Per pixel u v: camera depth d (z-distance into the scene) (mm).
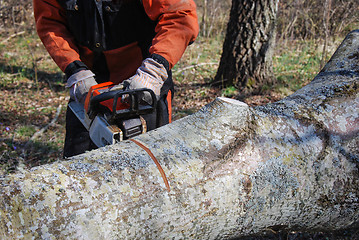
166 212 1060
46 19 1862
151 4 1678
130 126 1481
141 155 1123
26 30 9891
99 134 1514
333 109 1471
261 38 5137
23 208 897
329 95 1536
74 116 1908
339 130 1422
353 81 1604
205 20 9680
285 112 1413
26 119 4344
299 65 6465
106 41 1837
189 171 1122
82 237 926
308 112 1440
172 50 1610
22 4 10062
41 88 5863
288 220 1368
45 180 970
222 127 1263
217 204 1146
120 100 1577
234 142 1231
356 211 1446
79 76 1717
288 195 1282
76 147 1897
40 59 7684
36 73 6488
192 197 1102
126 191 1021
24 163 3051
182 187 1092
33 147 3412
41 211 907
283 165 1274
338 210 1415
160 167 1099
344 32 7645
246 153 1227
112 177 1032
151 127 1831
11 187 927
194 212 1108
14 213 886
